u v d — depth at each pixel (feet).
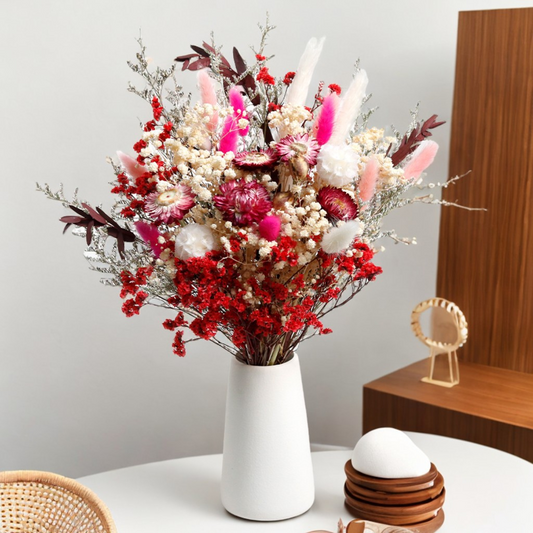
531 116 7.30
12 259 7.50
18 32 7.21
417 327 7.62
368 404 7.57
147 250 4.23
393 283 9.02
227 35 8.12
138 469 5.24
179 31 7.89
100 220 3.93
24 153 7.39
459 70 7.65
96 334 8.00
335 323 9.01
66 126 7.54
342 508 4.62
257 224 3.83
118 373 8.19
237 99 4.10
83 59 7.51
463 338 7.37
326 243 3.82
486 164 7.66
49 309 7.73
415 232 8.86
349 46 8.57
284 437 4.37
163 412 8.49
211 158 3.89
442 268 8.13
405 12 8.49
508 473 5.12
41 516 4.29
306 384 9.11
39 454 7.93
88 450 8.17
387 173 4.06
